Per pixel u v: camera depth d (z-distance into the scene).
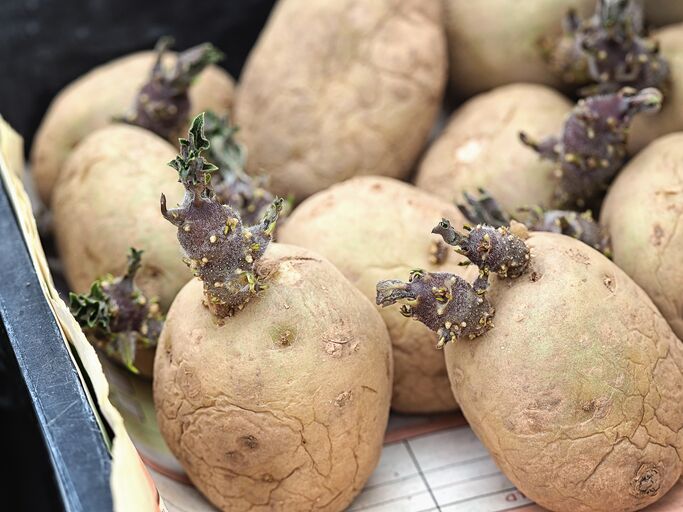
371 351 0.15
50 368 0.14
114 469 0.12
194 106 0.24
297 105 0.22
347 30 0.22
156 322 0.18
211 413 0.15
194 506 0.16
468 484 0.17
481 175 0.20
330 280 0.15
